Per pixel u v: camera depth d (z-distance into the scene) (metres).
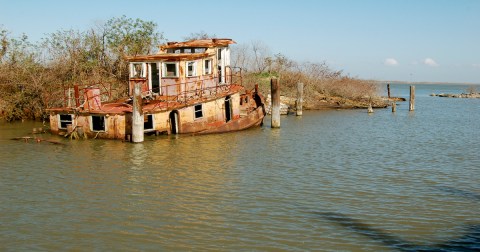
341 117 51.03
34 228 13.89
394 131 38.78
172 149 27.38
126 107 32.06
